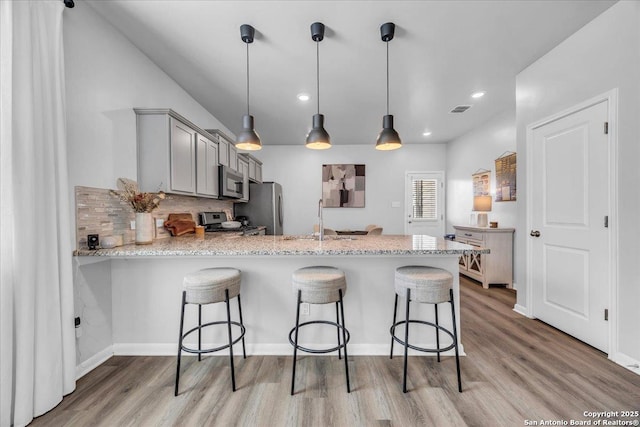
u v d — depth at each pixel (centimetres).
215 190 342
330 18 204
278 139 541
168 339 216
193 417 150
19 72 140
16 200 138
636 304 186
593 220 215
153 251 182
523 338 236
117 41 218
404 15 202
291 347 215
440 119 431
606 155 204
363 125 458
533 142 274
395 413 151
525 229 285
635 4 183
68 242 165
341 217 589
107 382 180
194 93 331
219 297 175
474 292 370
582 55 220
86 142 191
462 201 516
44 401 150
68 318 165
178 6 191
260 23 209
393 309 214
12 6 135
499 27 217
